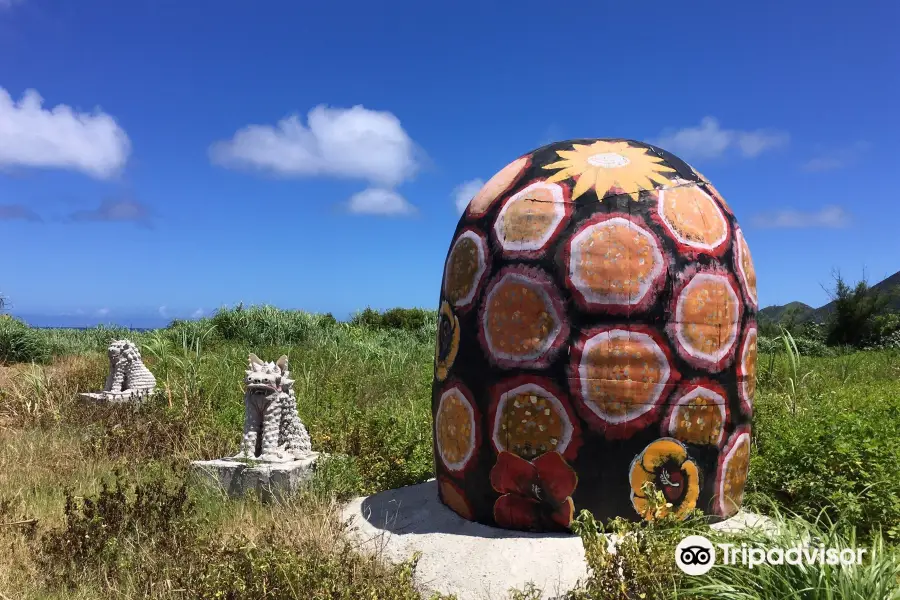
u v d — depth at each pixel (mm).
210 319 17781
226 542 3875
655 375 3764
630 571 3047
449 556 3824
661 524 3355
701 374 3861
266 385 5746
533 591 3207
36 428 7664
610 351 3752
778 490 4680
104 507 4316
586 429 3773
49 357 15734
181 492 4637
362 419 6770
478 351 4082
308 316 18906
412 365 12594
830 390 8719
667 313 3781
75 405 8539
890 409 6254
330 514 4711
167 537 4098
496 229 4094
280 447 5812
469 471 4152
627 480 3783
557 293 3807
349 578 3498
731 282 4008
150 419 7230
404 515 4539
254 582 3287
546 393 3811
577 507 3828
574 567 3533
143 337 16469
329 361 12703
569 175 4055
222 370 10555
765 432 5965
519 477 3916
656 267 3781
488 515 4094
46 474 5910
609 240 3803
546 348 3811
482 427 4051
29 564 4020
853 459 4289
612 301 3760
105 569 3838
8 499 5070
